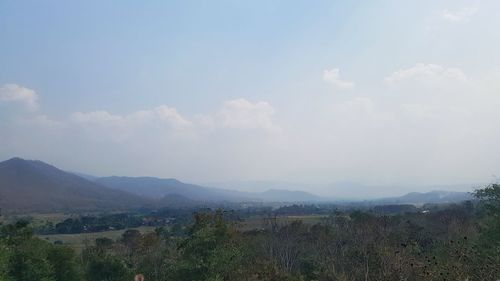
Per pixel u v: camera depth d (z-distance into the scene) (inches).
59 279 1722.4
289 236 2591.0
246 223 3767.2
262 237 2502.5
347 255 1534.2
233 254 1401.3
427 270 797.9
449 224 2416.3
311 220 4195.4
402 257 907.4
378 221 2501.2
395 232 2191.2
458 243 925.2
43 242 1766.7
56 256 1728.6
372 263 1045.2
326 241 2301.9
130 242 3152.1
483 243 1209.4
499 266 780.6
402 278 826.2
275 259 2060.8
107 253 2383.1
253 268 1283.2
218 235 1454.2
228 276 1326.3
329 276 1236.5
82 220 6122.1
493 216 1371.8
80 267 1900.8
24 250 1612.9
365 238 1993.1
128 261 2409.0
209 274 1352.1
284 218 4694.9
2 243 1537.9
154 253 2239.2
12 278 1487.5
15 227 1721.2
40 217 7632.9
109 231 5344.5
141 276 758.5
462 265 788.0
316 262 1969.7
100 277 2100.1
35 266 1585.9
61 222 6038.4
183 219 6289.4
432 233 2274.9
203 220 1541.6
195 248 1430.9
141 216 7431.1
